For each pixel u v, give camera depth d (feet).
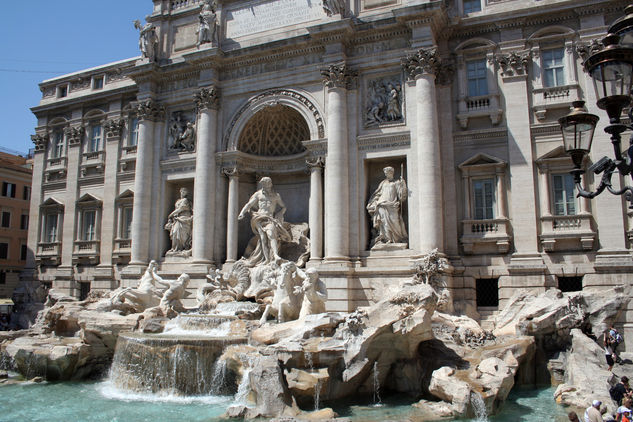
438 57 90.89
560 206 85.87
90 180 127.95
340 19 94.94
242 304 86.94
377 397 64.39
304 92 100.78
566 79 87.25
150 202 113.09
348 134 95.35
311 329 65.72
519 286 84.74
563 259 83.66
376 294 88.22
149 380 67.72
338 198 92.07
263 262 98.53
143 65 113.39
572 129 35.14
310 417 53.47
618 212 81.35
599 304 74.69
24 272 133.59
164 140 115.44
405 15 89.66
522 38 89.92
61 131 136.77
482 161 89.76
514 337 71.82
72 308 91.97
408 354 66.95
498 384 57.11
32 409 60.03
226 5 113.09
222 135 108.06
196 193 106.11
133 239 111.24
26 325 124.06
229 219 104.06
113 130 126.00
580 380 62.28
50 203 133.18
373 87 96.17
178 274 104.83
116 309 89.92
